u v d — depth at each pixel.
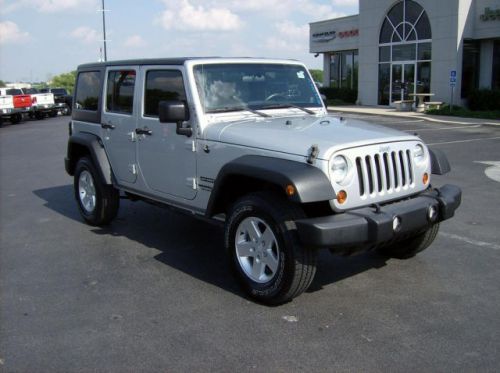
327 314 4.25
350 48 33.34
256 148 4.45
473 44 25.97
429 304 4.40
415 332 3.92
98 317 4.31
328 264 5.39
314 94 5.89
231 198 4.93
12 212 8.14
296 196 3.87
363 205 4.25
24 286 5.03
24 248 6.24
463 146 13.86
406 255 5.43
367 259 5.51
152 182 5.77
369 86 30.95
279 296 4.27
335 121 5.09
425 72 27.53
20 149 16.67
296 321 4.14
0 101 27.75
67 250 6.10
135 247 6.14
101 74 6.55
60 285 5.04
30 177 11.35
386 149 4.39
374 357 3.58
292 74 5.78
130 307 4.49
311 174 3.97
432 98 26.89
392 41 29.08
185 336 3.95
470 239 6.09
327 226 3.88
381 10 29.22
